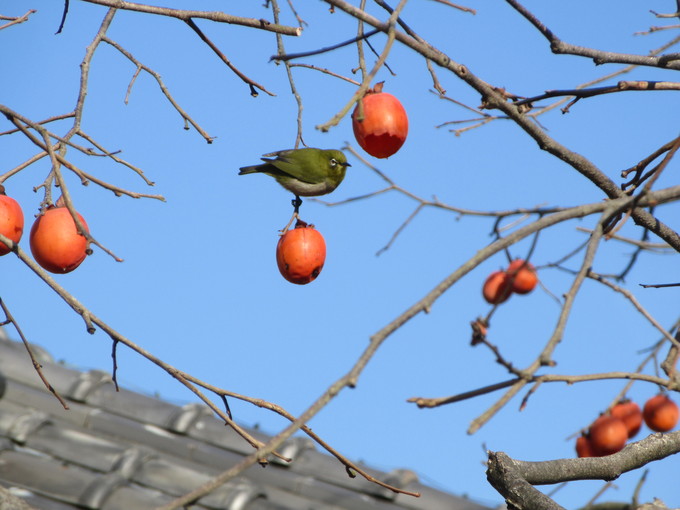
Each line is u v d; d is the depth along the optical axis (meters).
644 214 8.72
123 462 11.90
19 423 12.50
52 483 11.21
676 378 6.77
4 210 7.75
